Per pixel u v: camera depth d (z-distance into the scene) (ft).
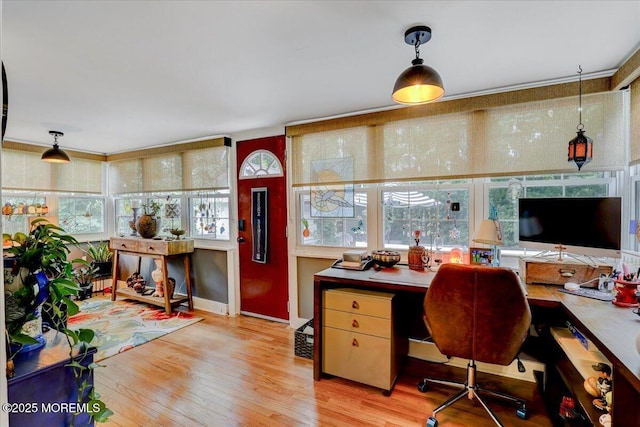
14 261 4.01
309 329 9.18
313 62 6.31
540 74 6.89
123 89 7.56
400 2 4.50
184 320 11.71
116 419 6.26
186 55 5.97
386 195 9.54
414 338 8.63
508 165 7.71
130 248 13.26
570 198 6.49
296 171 10.77
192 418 6.30
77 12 4.60
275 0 4.41
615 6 4.57
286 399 6.92
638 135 6.10
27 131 11.48
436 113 8.36
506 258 8.05
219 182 12.51
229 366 8.34
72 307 4.35
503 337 5.54
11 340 3.79
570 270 6.44
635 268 6.14
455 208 8.61
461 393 6.39
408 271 7.86
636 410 3.58
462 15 4.80
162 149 13.87
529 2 4.50
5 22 4.82
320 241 10.64
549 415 6.40
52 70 6.52
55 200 14.46
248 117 10.00
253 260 11.94
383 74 6.90
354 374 7.33
